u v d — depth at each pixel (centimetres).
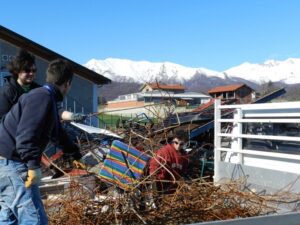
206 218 429
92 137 581
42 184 480
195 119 859
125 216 415
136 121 619
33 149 294
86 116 475
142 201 432
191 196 443
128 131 563
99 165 498
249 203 448
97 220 410
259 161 495
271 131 489
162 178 472
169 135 556
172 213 430
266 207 441
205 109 918
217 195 450
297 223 308
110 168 439
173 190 473
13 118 309
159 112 580
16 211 313
